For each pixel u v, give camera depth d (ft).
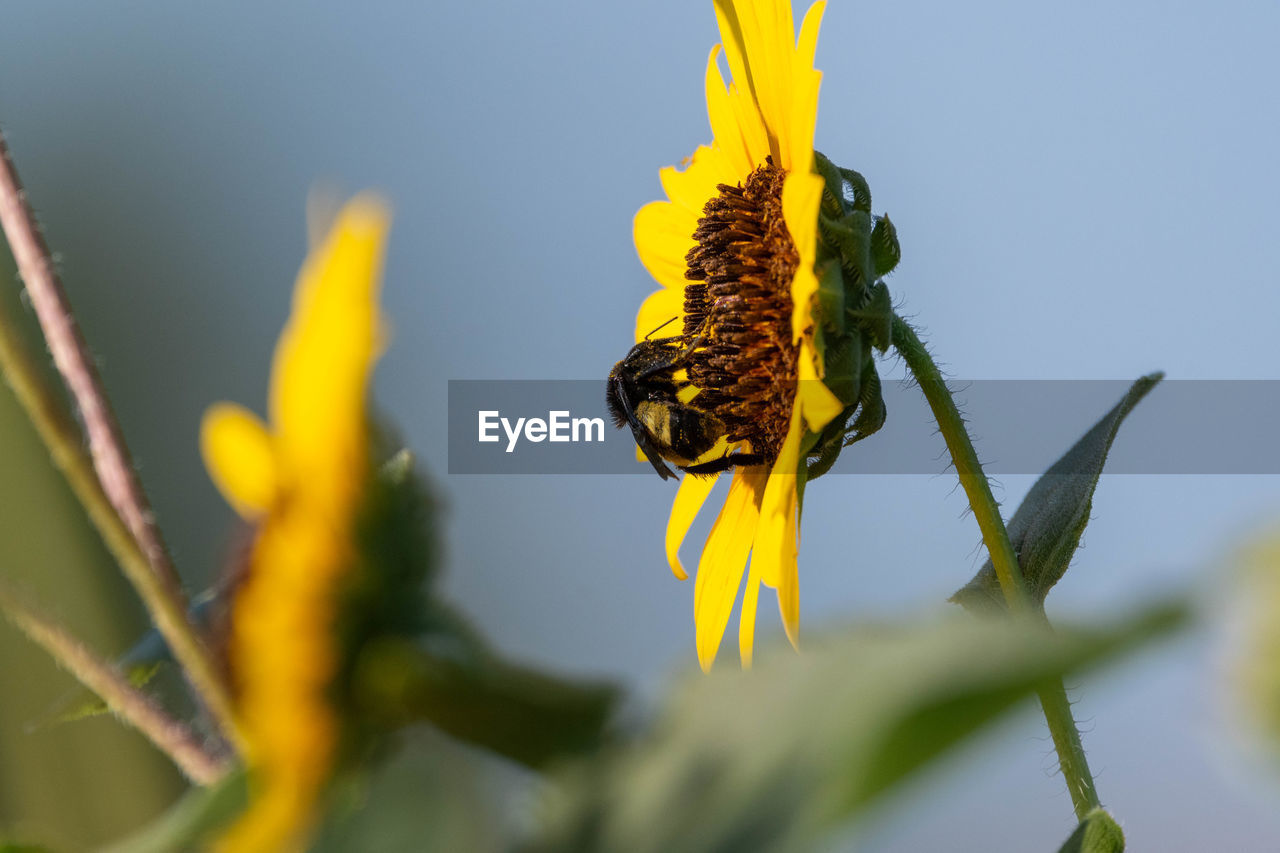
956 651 0.26
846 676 0.30
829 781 0.29
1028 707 0.26
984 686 0.25
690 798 0.33
